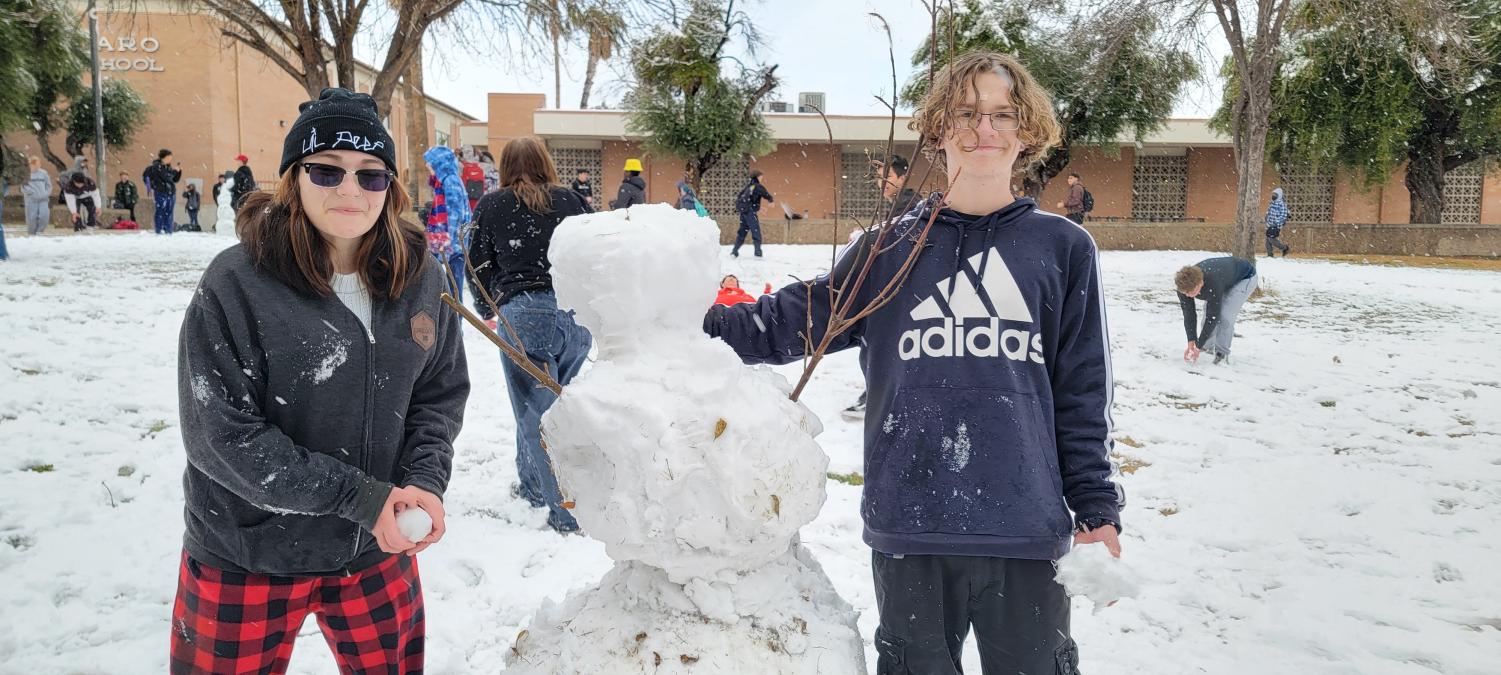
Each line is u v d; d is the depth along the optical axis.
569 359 3.89
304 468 1.79
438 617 3.25
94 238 18.53
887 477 1.93
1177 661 3.15
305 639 3.01
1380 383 7.55
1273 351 8.97
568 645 1.56
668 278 1.53
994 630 1.92
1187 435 5.93
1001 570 1.88
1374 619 3.46
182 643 1.93
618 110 28.81
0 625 3.03
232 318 1.79
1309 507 4.63
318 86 13.42
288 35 13.77
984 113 1.93
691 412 1.45
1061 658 1.92
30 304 8.70
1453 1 19.81
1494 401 6.95
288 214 1.85
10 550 3.54
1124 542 4.19
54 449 4.65
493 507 4.23
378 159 1.86
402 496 1.86
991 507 1.85
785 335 2.08
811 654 1.55
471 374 6.88
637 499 1.42
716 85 24.36
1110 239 24.73
